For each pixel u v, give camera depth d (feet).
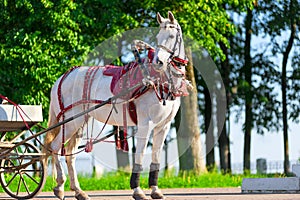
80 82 45.34
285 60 105.50
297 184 51.44
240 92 102.78
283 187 51.78
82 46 74.95
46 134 46.37
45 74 74.28
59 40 75.66
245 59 103.45
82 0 77.82
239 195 49.85
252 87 103.81
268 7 100.53
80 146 46.26
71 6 74.95
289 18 99.66
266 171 105.19
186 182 69.67
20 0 74.28
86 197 45.32
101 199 47.78
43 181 46.80
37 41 75.25
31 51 74.38
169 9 80.53
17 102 75.72
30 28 76.69
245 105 104.22
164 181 69.77
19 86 75.87
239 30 102.22
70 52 75.87
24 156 45.70
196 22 80.07
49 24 74.69
